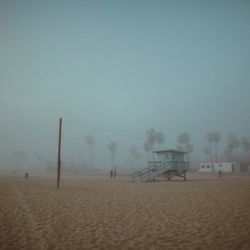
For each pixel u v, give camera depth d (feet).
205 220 28.81
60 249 19.60
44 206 39.11
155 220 29.27
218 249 19.31
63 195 53.06
